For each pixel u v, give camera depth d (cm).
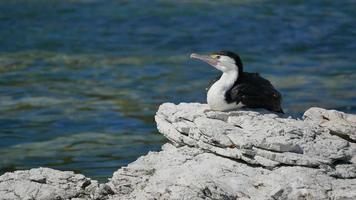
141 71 2714
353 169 1297
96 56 2894
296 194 1238
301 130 1343
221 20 3344
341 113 1448
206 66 2780
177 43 3078
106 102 2362
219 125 1358
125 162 1820
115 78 2630
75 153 1900
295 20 3344
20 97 2411
